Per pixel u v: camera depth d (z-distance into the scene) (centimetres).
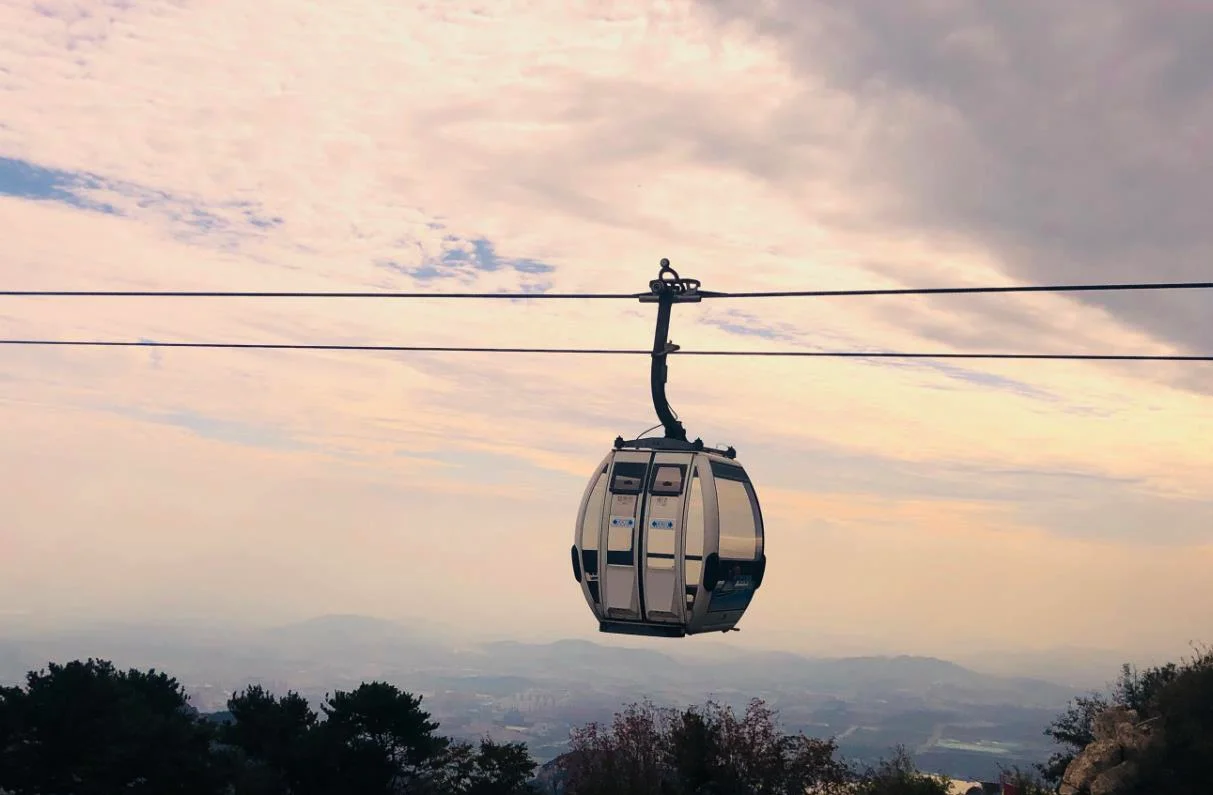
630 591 1278
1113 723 2936
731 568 1284
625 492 1296
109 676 2884
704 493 1266
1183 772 2473
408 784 3150
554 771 3456
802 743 3198
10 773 2519
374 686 3147
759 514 1363
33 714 2564
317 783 3005
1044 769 3319
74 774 2606
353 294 1748
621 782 3045
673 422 1331
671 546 1259
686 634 1266
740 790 3048
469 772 3244
